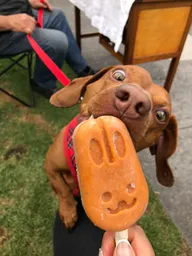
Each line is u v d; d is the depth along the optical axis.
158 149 0.24
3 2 0.44
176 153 0.47
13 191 0.40
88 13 0.49
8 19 0.41
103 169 0.14
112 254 0.18
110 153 0.14
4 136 0.47
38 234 0.36
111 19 0.45
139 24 0.46
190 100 0.58
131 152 0.15
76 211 0.25
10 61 0.64
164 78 0.64
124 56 0.50
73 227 0.25
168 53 0.52
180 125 0.53
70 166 0.22
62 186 0.24
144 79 0.19
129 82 0.19
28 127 0.49
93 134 0.14
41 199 0.39
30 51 0.46
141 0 0.43
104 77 0.20
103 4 0.46
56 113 0.52
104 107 0.15
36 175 0.42
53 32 0.48
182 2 0.47
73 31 0.79
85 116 0.17
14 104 0.53
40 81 0.54
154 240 0.36
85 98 0.21
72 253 0.25
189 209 0.40
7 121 0.50
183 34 0.51
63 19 0.56
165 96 0.19
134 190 0.15
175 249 0.36
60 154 0.22
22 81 0.59
